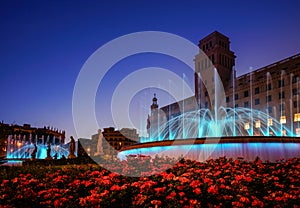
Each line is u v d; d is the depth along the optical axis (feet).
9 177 37.52
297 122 196.85
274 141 61.11
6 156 227.61
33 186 30.73
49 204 25.72
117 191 26.40
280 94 211.61
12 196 27.17
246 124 233.35
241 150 60.44
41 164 63.10
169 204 23.53
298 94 198.90
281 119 207.41
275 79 216.74
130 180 33.19
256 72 246.68
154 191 25.96
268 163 51.31
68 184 30.68
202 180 31.14
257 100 229.04
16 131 353.92
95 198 24.50
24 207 25.21
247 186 31.30
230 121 244.83
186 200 24.06
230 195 26.14
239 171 38.32
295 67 212.64
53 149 284.82
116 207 24.54
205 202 24.95
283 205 25.82
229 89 258.98
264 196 28.30
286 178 36.76
